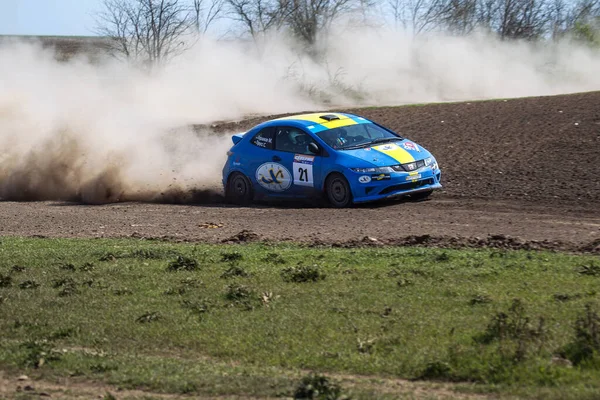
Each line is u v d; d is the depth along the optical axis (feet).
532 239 88.89
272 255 83.05
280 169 125.90
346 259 79.97
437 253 80.74
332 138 122.62
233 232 103.09
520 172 134.21
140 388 49.06
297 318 61.31
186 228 108.17
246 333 58.65
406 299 64.59
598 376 46.21
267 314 62.90
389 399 44.55
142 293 71.36
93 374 51.65
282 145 126.72
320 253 84.38
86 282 75.15
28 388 49.52
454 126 181.37
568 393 43.62
